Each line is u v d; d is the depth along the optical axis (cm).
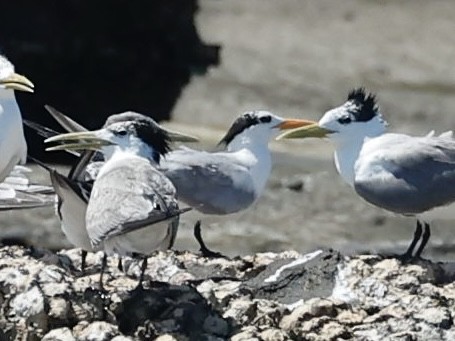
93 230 1145
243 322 1223
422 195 1419
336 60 3372
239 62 3319
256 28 3578
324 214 2392
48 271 1256
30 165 2464
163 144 1259
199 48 3291
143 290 1241
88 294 1221
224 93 3155
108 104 3102
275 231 2273
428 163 1427
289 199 2452
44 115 3002
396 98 3112
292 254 1463
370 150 1455
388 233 2306
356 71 3300
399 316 1230
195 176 1538
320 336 1198
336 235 2278
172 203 1155
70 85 3084
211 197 1544
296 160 2692
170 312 1217
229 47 3406
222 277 1384
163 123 3045
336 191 2505
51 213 2178
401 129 2977
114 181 1173
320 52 3422
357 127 1468
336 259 1352
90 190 1222
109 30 3180
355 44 3494
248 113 1608
